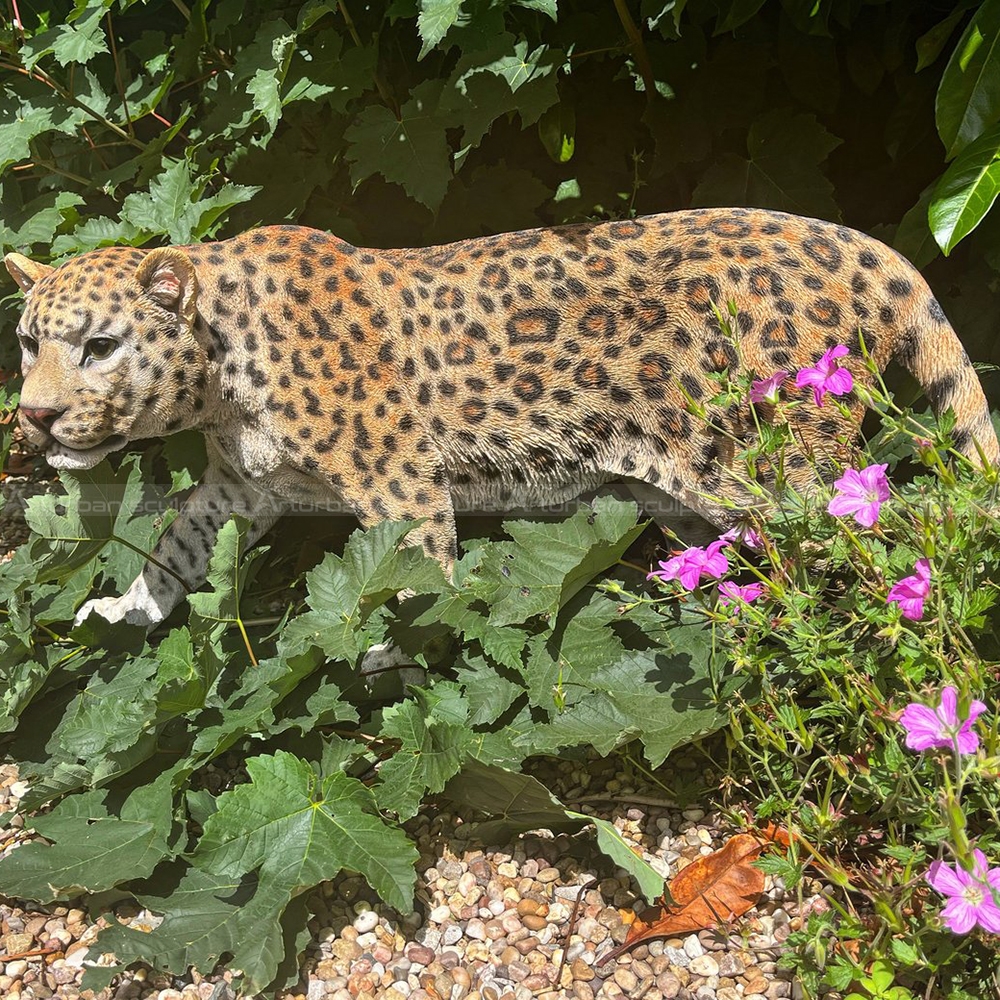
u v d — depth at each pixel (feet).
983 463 2.44
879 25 3.67
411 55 3.92
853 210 3.98
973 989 2.26
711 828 2.76
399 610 2.94
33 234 3.97
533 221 3.78
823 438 2.95
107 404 2.93
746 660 2.51
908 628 2.44
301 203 3.82
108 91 4.41
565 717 2.81
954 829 1.96
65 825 2.75
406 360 3.04
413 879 2.52
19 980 2.57
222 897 2.61
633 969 2.50
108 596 3.53
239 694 2.92
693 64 3.62
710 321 2.93
